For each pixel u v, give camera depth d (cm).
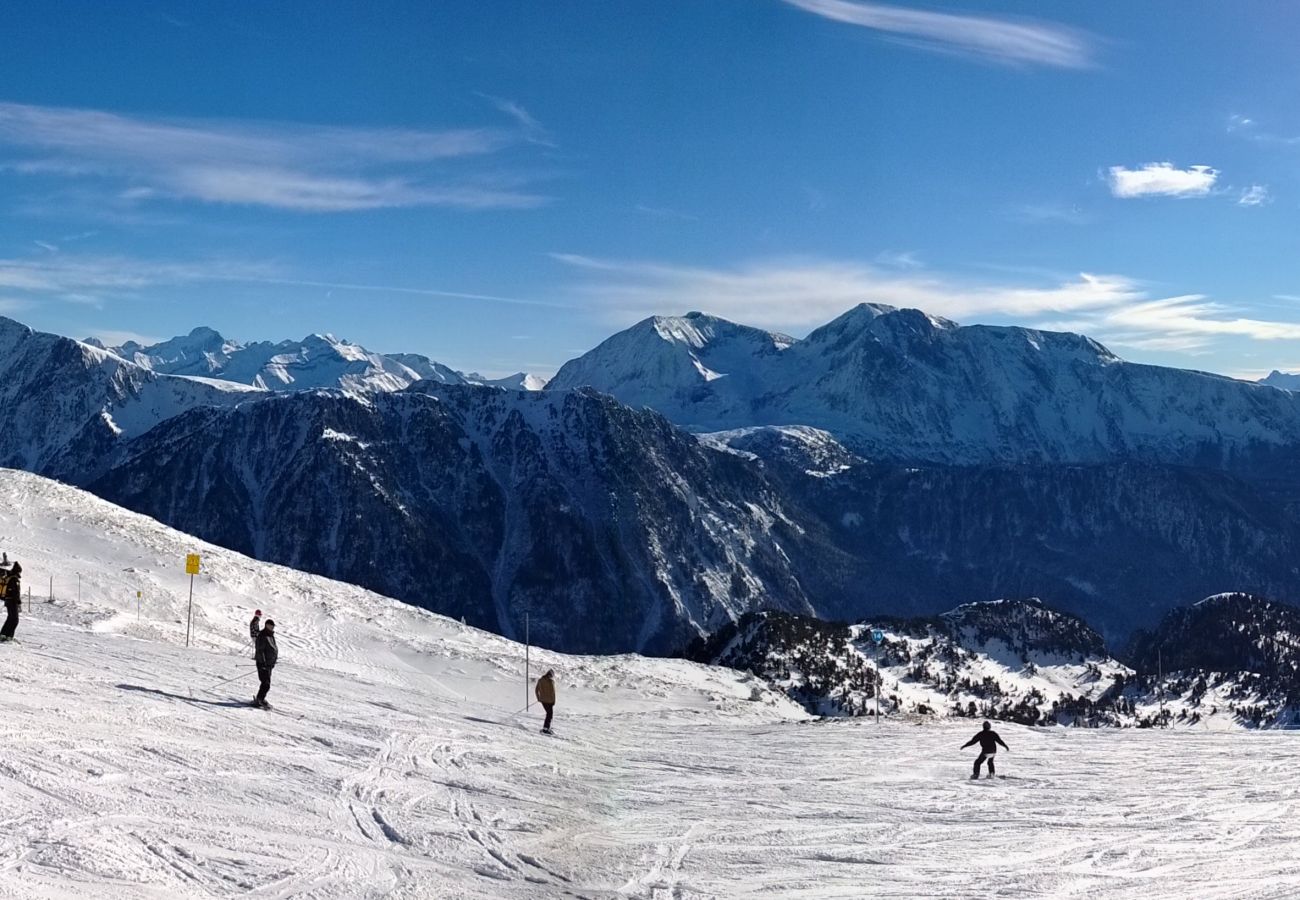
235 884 1212
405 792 1814
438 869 1423
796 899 1534
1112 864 1828
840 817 2156
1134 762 3164
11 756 1519
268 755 1878
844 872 1705
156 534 7219
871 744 3462
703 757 2955
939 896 1581
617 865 1628
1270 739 3809
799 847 1859
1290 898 1612
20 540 6431
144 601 5525
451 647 6188
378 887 1297
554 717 3631
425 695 3341
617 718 4306
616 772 2538
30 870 1110
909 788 2586
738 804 2233
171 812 1417
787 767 2852
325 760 1936
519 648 6906
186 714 2066
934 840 1975
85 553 6450
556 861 1588
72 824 1284
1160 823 2206
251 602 6341
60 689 2045
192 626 5316
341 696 2797
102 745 1681
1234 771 2970
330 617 6412
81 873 1130
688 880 1588
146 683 2305
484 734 2636
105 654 2648
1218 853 1931
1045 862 1828
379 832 1545
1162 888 1669
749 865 1709
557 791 2127
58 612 4372
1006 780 2759
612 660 7206
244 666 2970
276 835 1425
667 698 5819
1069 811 2322
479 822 1722
